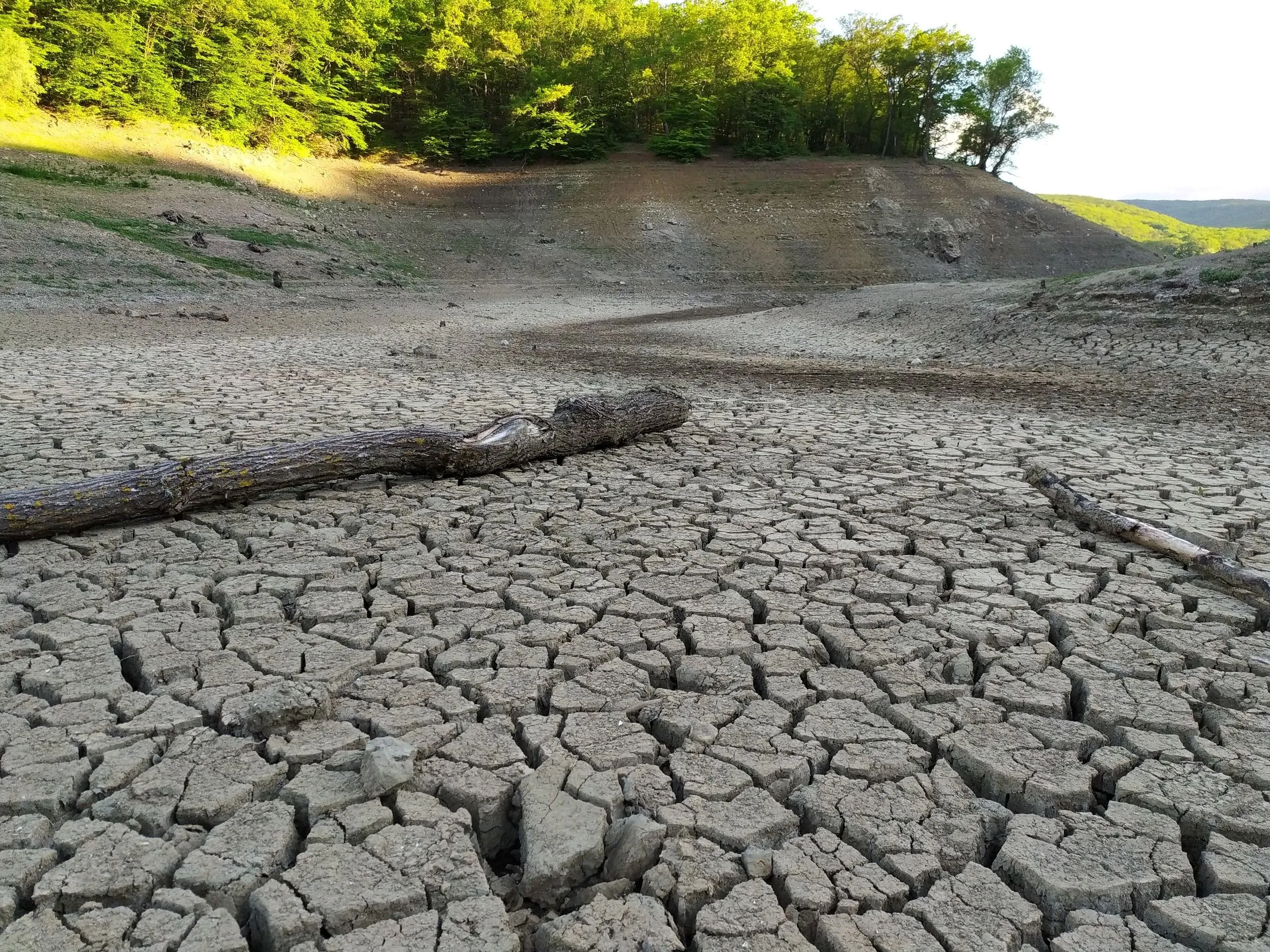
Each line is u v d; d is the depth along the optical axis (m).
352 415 4.25
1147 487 3.21
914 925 1.27
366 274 15.23
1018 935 1.26
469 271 18.20
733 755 1.64
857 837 1.45
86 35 18.05
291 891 1.28
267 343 7.66
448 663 1.94
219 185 17.58
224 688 1.80
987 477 3.31
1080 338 7.81
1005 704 1.85
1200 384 5.88
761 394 5.40
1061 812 1.51
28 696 1.76
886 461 3.55
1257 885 1.34
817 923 1.28
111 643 1.97
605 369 6.58
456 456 3.09
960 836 1.45
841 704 1.83
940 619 2.17
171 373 5.47
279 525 2.64
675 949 1.21
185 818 1.43
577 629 2.10
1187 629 2.13
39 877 1.31
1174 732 1.75
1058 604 2.24
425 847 1.38
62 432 3.66
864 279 20.80
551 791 1.52
